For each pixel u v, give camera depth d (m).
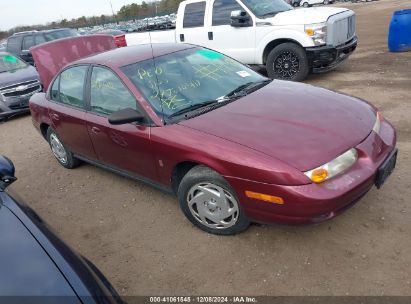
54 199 4.66
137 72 3.88
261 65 8.27
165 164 3.49
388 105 6.02
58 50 8.69
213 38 8.55
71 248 2.39
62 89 4.79
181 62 4.15
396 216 3.33
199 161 3.16
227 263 3.12
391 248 3.00
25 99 8.95
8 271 2.07
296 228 3.36
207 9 8.52
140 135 3.58
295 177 2.72
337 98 3.67
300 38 7.52
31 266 2.09
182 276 3.07
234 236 3.39
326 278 2.82
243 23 8.08
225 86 4.00
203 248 3.33
